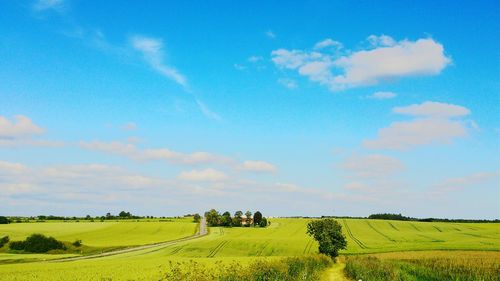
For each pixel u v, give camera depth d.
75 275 40.72
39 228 152.75
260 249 96.12
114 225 165.75
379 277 36.19
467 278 38.69
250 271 27.09
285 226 176.25
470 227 155.75
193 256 87.06
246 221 180.25
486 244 99.81
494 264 54.81
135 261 60.41
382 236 129.50
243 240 108.69
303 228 165.75
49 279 37.59
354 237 126.75
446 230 147.25
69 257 85.19
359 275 37.94
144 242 119.75
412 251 88.00
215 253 91.25
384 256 77.44
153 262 57.28
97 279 37.31
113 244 114.62
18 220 182.38
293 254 90.44
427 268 45.62
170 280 26.38
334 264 61.44
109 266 51.28
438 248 91.31
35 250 98.88
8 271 45.84
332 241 75.12
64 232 143.75
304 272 34.00
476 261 60.34
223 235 138.50
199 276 25.70
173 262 55.66
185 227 163.12
